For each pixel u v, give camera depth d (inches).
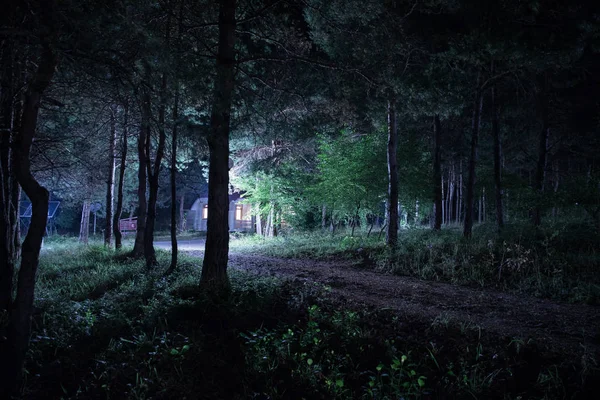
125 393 189.9
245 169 944.3
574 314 285.0
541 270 402.3
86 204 1118.4
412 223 890.7
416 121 845.2
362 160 730.8
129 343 242.1
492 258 440.5
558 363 199.8
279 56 408.2
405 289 382.0
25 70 279.9
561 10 502.6
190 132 378.3
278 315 283.9
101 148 741.9
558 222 617.3
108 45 247.9
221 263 358.3
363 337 240.7
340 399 190.5
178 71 305.7
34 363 217.8
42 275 485.1
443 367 207.9
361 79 422.0
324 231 1005.8
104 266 536.7
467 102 607.2
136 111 442.3
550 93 679.7
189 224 1979.6
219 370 217.3
